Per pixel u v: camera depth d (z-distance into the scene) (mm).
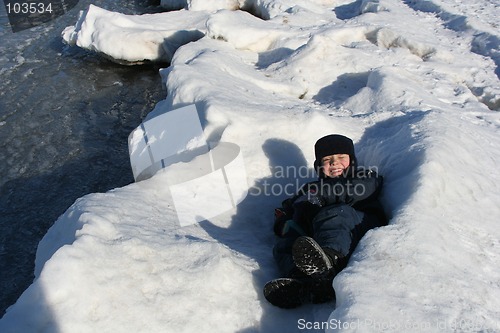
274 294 2678
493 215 3291
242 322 2611
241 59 7141
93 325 2348
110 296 2463
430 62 6840
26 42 9883
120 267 2607
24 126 6871
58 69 8742
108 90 8039
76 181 5680
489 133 4766
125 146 6402
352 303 2350
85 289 2424
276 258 3039
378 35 7594
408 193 3270
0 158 6133
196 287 2660
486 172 3830
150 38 8766
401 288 2447
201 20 9312
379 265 2588
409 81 5883
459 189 3420
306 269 2680
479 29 8070
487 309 2412
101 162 6031
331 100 5953
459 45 7777
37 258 3045
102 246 2662
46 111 7301
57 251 2500
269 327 2629
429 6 9828
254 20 8164
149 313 2479
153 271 2666
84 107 7453
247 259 3051
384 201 3455
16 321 2283
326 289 2746
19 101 7578
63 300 2365
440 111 5012
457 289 2484
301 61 6469
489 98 6125
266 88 6074
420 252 2680
